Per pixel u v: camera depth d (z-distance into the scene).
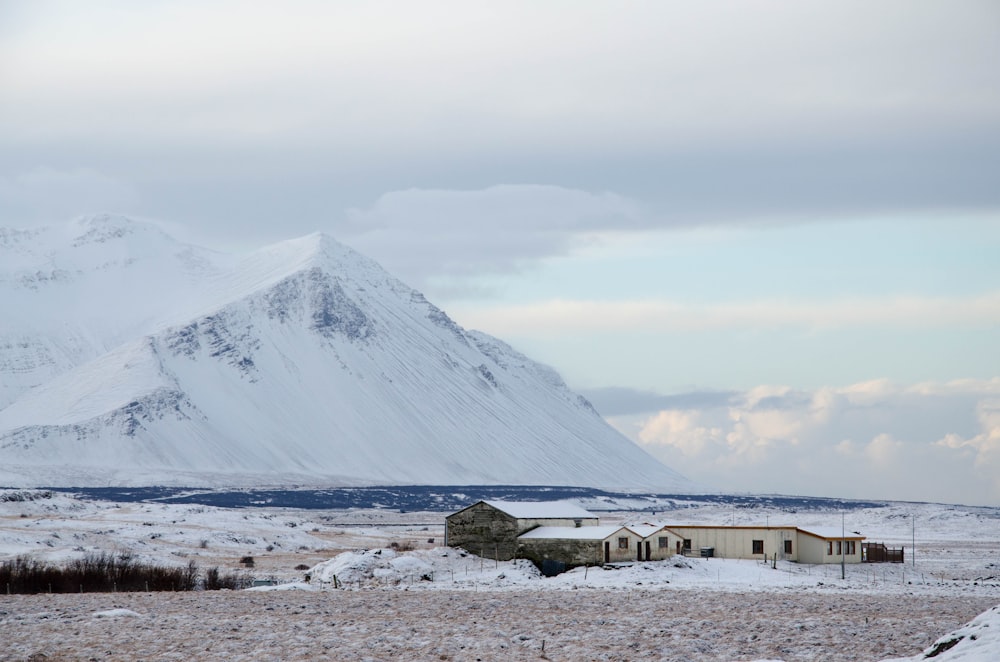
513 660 100.94
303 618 131.12
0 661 100.00
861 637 116.62
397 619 131.00
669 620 131.25
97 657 101.94
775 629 123.06
